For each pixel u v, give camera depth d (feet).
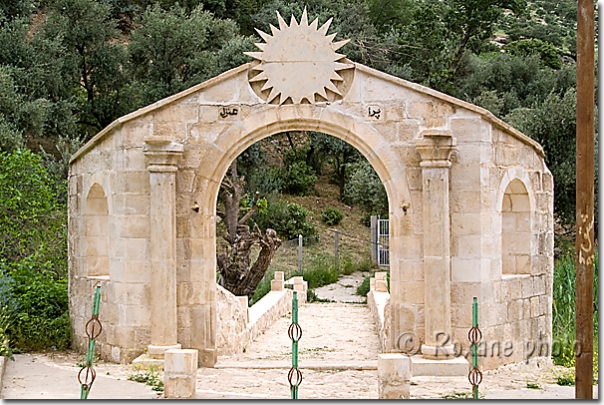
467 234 41.55
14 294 51.19
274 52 42.86
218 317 46.29
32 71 105.40
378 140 42.27
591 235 32.40
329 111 42.60
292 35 42.83
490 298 42.01
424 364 39.81
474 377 32.04
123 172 42.96
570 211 97.19
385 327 45.96
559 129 96.63
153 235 41.96
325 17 134.51
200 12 124.88
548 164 97.55
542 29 181.06
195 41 116.88
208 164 43.01
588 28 32.32
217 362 44.32
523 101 124.77
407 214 41.98
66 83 112.27
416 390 36.01
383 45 135.23
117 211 43.32
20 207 63.77
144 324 42.78
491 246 42.11
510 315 43.57
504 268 45.93
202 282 43.09
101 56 117.19
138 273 42.83
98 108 116.67
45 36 113.19
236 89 43.06
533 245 45.68
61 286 53.72
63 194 83.61
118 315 43.27
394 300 42.19
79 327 47.39
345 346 53.47
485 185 41.83
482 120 41.70
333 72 42.55
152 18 117.50
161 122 43.11
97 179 45.14
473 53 146.00
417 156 42.04
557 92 127.75
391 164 42.16
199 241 43.04
